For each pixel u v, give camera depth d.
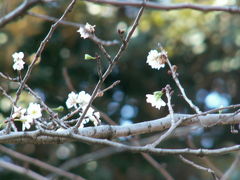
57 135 3.43
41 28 13.87
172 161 14.54
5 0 8.98
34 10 13.51
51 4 13.72
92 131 4.04
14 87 11.42
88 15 14.07
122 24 14.28
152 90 15.62
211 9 7.21
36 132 3.45
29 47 13.84
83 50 14.16
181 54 15.04
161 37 14.44
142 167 14.45
